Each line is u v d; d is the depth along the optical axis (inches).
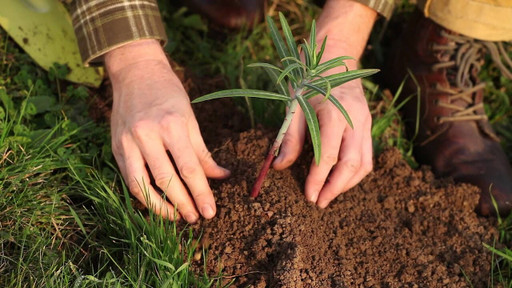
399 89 43.2
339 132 35.2
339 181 35.7
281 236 34.4
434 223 38.5
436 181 40.9
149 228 34.4
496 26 39.8
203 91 43.0
